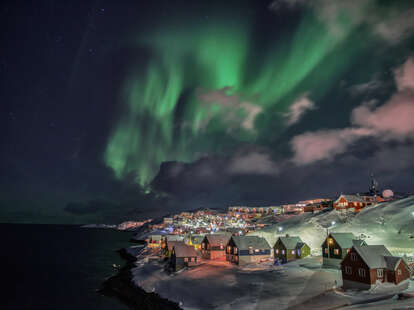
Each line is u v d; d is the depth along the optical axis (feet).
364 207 414.41
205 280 234.79
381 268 169.68
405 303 128.98
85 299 233.96
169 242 362.94
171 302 201.26
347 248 235.61
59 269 364.79
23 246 647.56
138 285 258.78
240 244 293.02
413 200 372.17
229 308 173.99
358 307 135.64
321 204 515.09
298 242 290.56
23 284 284.82
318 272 223.51
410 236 273.54
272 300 174.40
